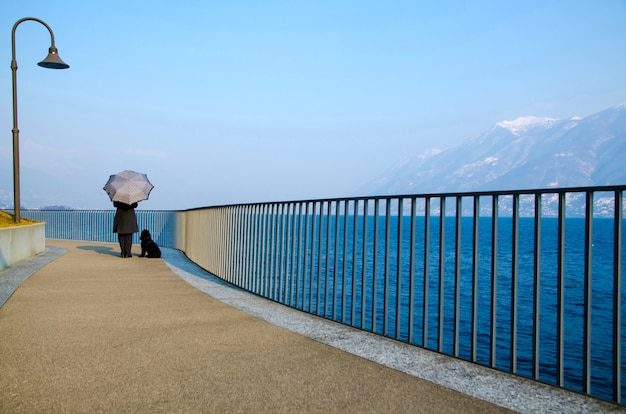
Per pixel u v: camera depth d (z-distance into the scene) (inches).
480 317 953.5
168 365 171.5
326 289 259.1
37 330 222.7
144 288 361.4
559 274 150.9
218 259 460.1
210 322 245.6
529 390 149.9
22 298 306.5
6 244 465.1
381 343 206.1
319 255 267.7
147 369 166.6
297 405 135.9
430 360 181.3
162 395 142.2
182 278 427.8
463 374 165.3
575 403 139.3
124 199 595.2
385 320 219.0
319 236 268.4
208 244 508.4
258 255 350.6
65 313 262.5
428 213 197.0
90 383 151.6
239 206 397.4
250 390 147.3
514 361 166.9
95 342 202.2
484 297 1219.2
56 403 134.8
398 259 211.8
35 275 418.6
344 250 246.8
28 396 139.9
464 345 714.2
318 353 189.5
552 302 1205.7
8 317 250.7
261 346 199.2
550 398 143.2
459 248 184.7
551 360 661.3
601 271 2012.8
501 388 151.6
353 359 181.5
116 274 441.4
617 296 137.1
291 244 298.7
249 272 367.2
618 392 137.6
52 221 1146.0
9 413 127.3
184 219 732.0
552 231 5142.7
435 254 2114.9
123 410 130.6
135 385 150.4
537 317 159.2
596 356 682.2
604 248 3280.0
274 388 149.3
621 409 135.0
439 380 158.9
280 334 220.8
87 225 1031.0
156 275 442.0
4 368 165.9
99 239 994.7
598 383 561.3
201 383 153.0
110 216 965.2
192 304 298.0
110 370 164.9
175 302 304.0
